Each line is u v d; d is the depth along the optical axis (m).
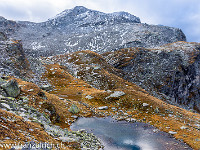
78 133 25.83
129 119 38.47
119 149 24.09
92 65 113.00
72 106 39.09
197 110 153.50
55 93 59.06
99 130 31.14
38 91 35.09
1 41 74.12
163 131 32.94
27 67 75.25
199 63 177.00
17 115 18.30
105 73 98.31
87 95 56.00
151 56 172.62
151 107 44.38
